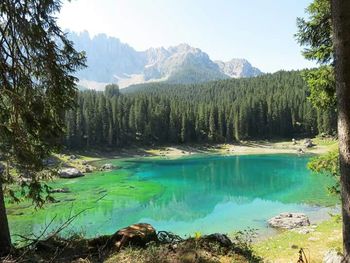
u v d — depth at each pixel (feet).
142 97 414.21
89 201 117.91
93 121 346.13
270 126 423.23
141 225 28.76
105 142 356.59
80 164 237.66
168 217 102.06
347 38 19.36
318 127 391.04
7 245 25.98
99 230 84.38
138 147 373.61
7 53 26.12
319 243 58.29
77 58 28.63
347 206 19.97
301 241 61.00
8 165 27.04
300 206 112.98
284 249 55.72
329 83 36.81
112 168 230.48
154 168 234.17
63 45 27.86
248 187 153.17
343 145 19.90
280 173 195.21
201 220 98.63
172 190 146.72
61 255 24.86
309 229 73.51
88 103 355.97
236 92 598.75
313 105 39.99
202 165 253.03
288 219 90.58
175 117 402.93
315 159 42.16
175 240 28.91
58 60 27.58
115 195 131.03
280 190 142.82
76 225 87.66
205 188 152.15
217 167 237.45
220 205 118.52
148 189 145.38
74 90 29.27
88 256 24.27
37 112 27.02
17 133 26.14
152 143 387.96
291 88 501.97
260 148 376.27
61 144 29.94
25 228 81.15
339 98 19.95
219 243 26.45
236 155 334.24
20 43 26.86
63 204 109.60
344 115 19.74
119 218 98.58
